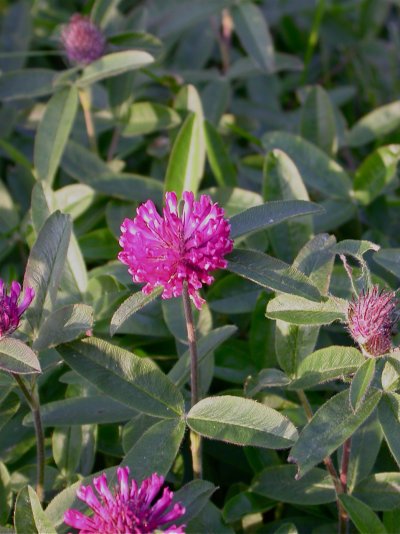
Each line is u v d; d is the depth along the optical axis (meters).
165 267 0.31
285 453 0.39
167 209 0.32
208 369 0.39
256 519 0.37
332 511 0.37
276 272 0.32
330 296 0.33
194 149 0.43
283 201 0.34
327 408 0.32
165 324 0.41
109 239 0.45
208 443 0.40
